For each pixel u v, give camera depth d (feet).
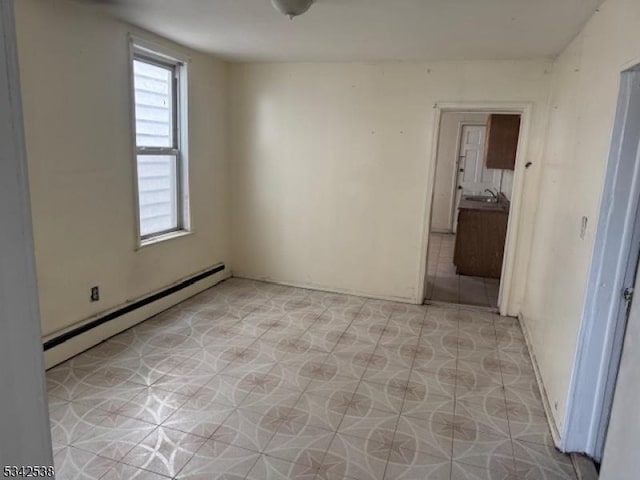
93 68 9.89
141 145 12.07
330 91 14.52
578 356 7.08
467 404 8.84
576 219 8.06
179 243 13.60
